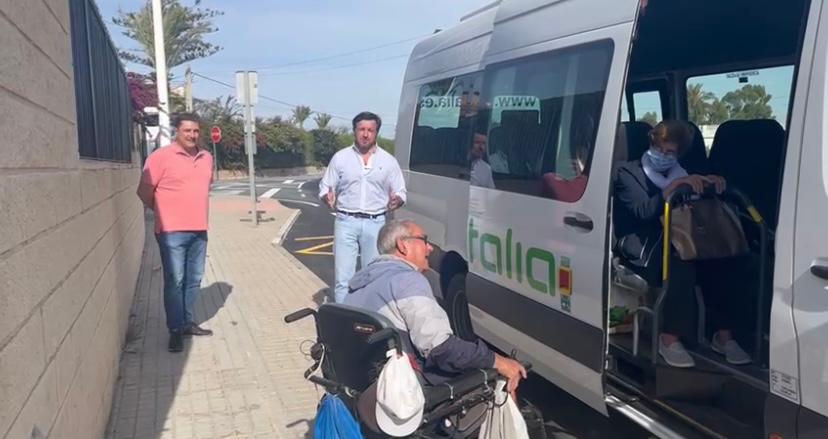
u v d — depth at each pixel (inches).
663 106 217.5
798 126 102.8
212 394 201.6
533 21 177.0
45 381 100.3
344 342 125.7
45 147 112.2
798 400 101.0
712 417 135.6
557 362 157.5
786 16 169.0
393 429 114.3
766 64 179.9
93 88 202.1
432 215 241.8
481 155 196.4
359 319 121.0
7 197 84.3
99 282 174.1
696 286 154.6
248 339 255.8
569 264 149.4
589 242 143.0
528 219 167.2
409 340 130.0
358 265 329.4
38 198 102.9
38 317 97.9
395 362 115.1
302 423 181.3
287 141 2251.5
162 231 239.8
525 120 174.2
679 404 141.9
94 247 167.8
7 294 81.4
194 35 1535.4
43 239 104.6
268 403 194.7
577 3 159.2
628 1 140.8
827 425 96.5
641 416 138.3
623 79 138.4
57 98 126.0
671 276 148.7
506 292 178.5
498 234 182.4
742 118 187.9
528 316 166.7
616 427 177.8
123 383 210.4
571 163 151.8
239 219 720.3
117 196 252.8
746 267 153.1
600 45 147.6
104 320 181.3
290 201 1005.2
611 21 145.1
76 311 132.3
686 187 150.3
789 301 102.0
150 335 262.1
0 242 80.0
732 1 165.6
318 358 132.6
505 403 127.0
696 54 201.2
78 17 175.3
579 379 149.7
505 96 186.2
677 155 160.1
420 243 140.9
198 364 227.5
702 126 202.8
